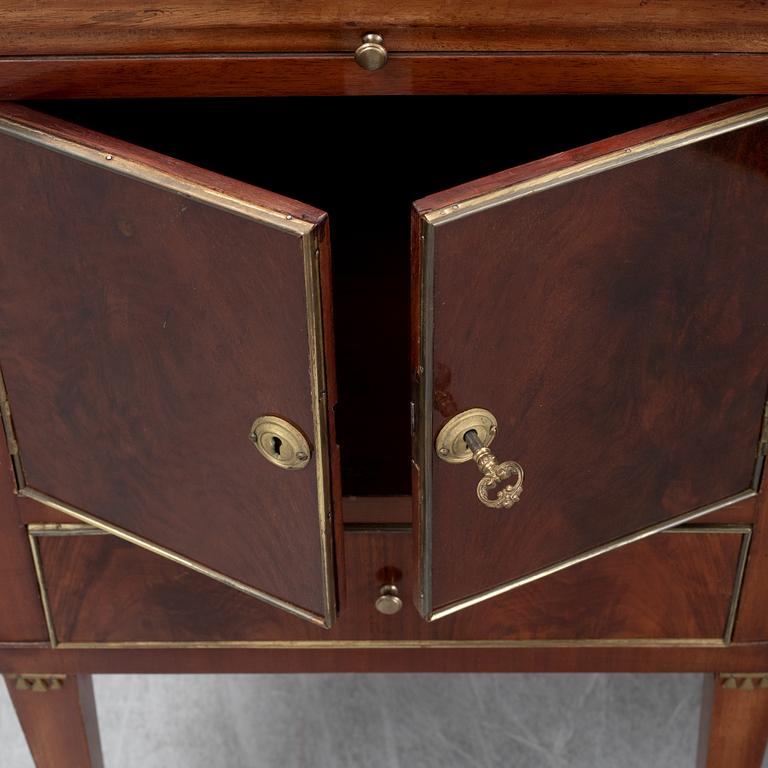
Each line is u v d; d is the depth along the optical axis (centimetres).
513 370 73
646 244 72
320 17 71
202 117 114
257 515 80
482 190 67
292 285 67
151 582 94
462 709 131
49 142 70
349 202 117
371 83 74
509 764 126
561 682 133
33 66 74
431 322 69
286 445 74
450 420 73
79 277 75
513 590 93
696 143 70
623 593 94
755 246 75
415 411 73
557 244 70
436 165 117
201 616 96
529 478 79
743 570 92
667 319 76
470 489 77
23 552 93
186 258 70
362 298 115
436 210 65
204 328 73
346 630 98
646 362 78
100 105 102
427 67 73
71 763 107
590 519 84
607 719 130
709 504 88
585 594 94
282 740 129
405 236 118
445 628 97
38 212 73
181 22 71
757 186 73
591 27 71
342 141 117
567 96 112
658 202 71
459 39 72
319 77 74
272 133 115
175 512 84
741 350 80
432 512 76
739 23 71
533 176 67
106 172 69
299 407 72
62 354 80
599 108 106
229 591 94
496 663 100
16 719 132
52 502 89
